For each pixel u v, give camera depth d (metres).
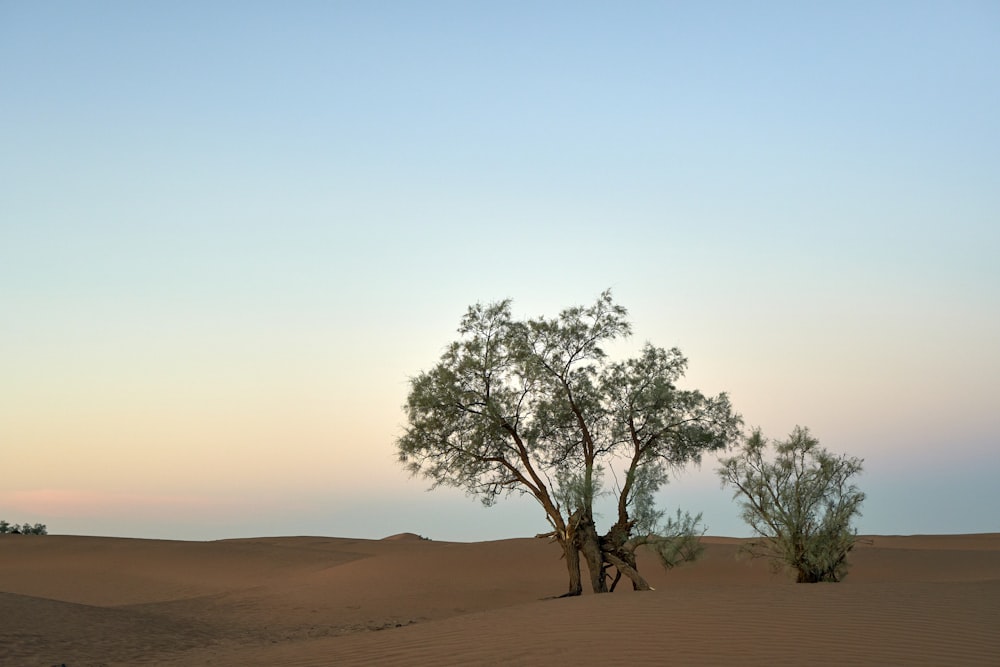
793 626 13.21
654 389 28.47
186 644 22.67
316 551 65.38
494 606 34.16
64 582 49.12
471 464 28.88
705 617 14.46
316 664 14.34
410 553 52.16
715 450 29.00
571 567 26.50
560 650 12.77
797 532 27.94
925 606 14.88
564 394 29.11
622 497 27.50
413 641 15.48
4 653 18.89
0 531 96.06
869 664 10.62
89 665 17.88
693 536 26.92
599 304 29.81
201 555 61.00
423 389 28.94
